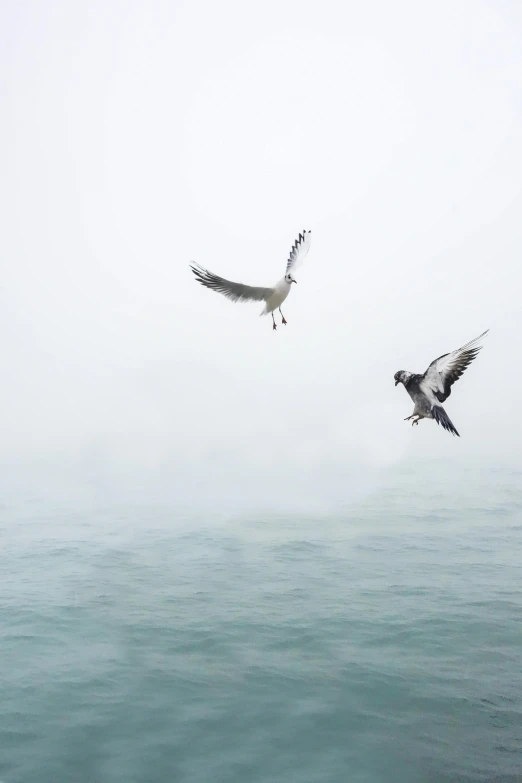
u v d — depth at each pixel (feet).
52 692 34.68
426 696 34.14
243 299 24.21
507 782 27.96
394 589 47.01
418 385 19.60
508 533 60.08
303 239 24.91
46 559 54.70
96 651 38.78
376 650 38.55
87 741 31.12
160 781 28.48
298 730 31.71
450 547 56.34
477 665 36.88
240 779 28.50
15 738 31.04
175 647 39.09
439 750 30.19
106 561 53.98
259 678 35.83
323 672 36.35
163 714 32.94
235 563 53.11
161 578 49.75
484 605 44.04
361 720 32.30
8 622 42.39
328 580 48.98
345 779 28.09
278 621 42.14
